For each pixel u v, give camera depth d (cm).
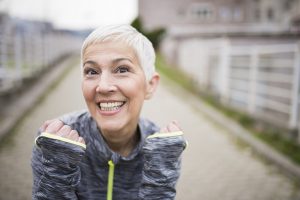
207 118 819
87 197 147
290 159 534
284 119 674
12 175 452
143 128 152
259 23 2578
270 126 690
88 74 137
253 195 430
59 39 2044
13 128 646
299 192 441
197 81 1289
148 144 135
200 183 457
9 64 902
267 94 796
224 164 525
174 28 2436
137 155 147
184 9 2842
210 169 505
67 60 2159
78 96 994
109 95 131
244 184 459
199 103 987
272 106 744
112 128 135
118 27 133
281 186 456
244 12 2755
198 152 574
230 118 801
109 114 134
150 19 2905
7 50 877
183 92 1173
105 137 146
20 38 985
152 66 144
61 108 838
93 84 134
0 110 748
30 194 403
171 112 872
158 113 856
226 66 936
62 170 127
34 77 1168
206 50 1148
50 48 1608
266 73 791
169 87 1265
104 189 147
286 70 897
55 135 125
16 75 925
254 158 554
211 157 553
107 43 132
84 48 135
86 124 148
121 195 148
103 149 141
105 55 131
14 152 531
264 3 2544
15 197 395
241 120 757
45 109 817
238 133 673
